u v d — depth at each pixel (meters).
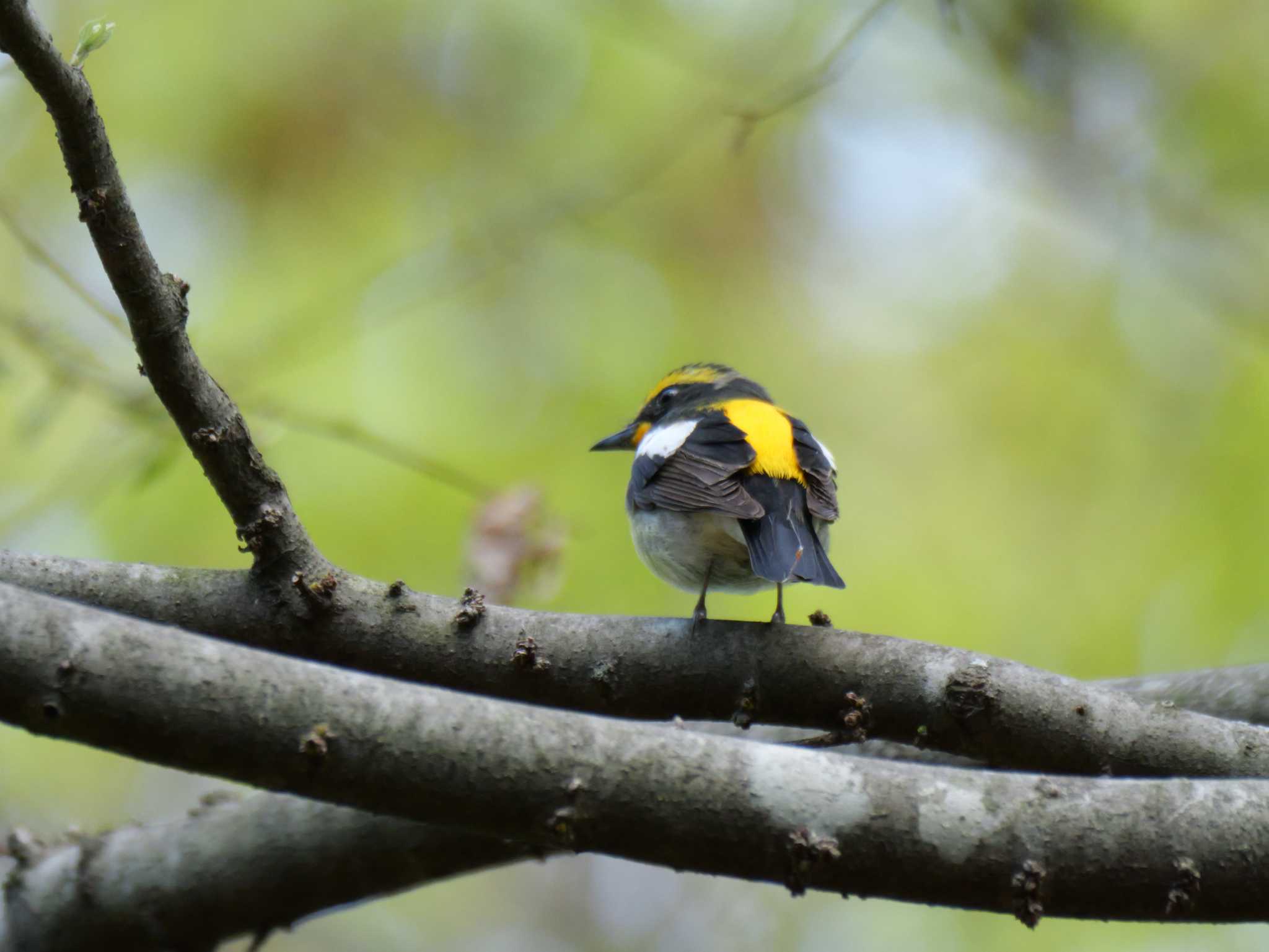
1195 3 12.71
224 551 10.44
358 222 11.87
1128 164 12.72
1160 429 12.30
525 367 11.65
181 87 11.82
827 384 12.61
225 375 10.70
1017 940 11.45
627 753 4.92
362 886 6.96
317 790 4.79
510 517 9.03
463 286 11.03
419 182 12.15
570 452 11.20
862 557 11.82
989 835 4.92
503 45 12.41
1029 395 12.62
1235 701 7.08
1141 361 12.69
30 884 7.17
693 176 12.74
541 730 4.91
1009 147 12.97
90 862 7.12
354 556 10.41
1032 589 11.80
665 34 12.48
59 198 11.65
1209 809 4.97
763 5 12.54
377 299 10.95
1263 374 12.06
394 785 4.80
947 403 12.63
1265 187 12.43
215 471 5.76
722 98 11.44
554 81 12.48
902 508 12.13
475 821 4.88
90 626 4.68
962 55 12.60
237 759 4.71
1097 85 12.82
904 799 4.96
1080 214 12.84
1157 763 5.85
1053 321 13.09
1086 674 11.34
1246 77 12.58
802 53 12.51
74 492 10.01
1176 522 11.81
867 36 10.34
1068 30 12.60
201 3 12.02
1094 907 4.98
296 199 11.88
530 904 15.31
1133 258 13.09
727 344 12.45
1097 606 11.65
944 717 5.89
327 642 5.98
